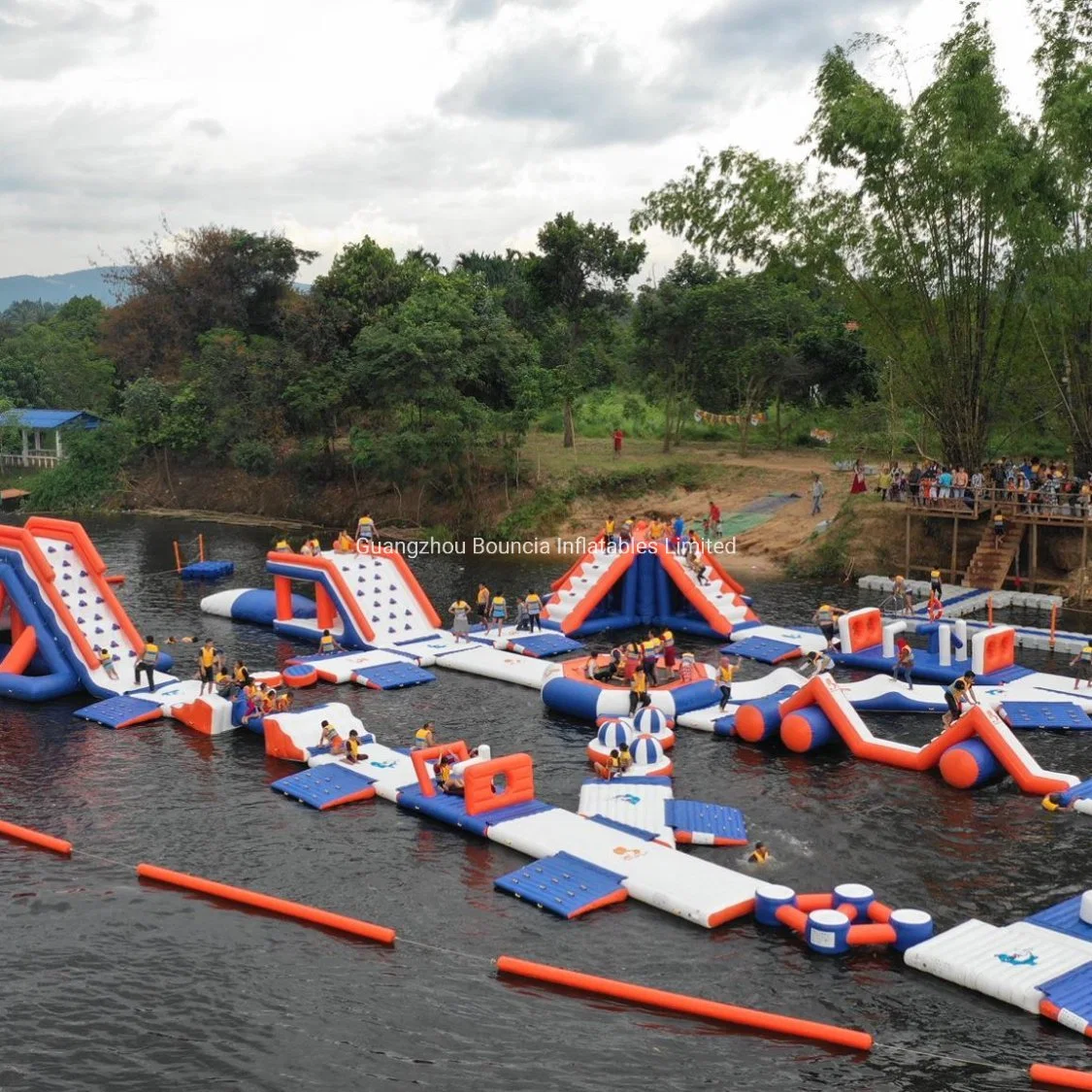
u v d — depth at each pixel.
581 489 70.69
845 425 70.06
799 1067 16.95
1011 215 47.28
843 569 55.28
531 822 25.50
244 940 21.16
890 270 52.56
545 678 36.19
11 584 38.44
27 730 33.78
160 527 80.06
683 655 36.03
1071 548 50.62
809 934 20.20
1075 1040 17.41
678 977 19.45
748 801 27.33
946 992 18.83
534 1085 16.66
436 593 54.91
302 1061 17.41
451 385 72.06
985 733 28.09
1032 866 23.42
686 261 90.56
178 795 28.30
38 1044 17.97
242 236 102.88
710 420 84.69
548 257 82.38
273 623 47.62
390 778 28.44
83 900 22.83
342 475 80.94
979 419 53.84
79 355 114.94
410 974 19.80
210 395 87.69
